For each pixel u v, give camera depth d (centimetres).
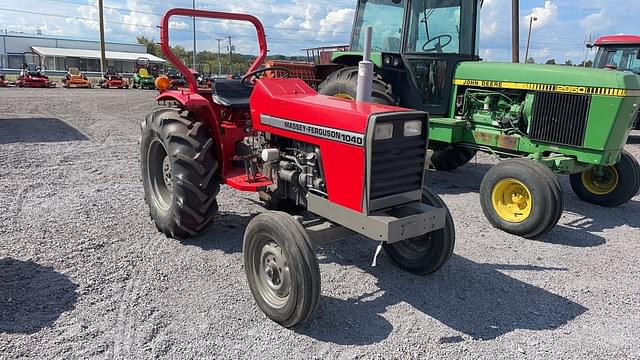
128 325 295
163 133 414
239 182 388
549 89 535
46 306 312
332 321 311
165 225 426
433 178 738
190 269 375
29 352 265
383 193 301
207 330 294
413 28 641
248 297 336
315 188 338
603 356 286
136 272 366
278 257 301
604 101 495
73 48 6109
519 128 577
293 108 344
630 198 591
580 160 525
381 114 288
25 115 1222
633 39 1201
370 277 375
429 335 300
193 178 400
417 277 378
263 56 475
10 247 400
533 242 473
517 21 1144
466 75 614
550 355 284
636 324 324
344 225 313
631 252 452
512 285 374
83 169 677
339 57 736
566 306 344
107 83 3131
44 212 489
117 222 470
